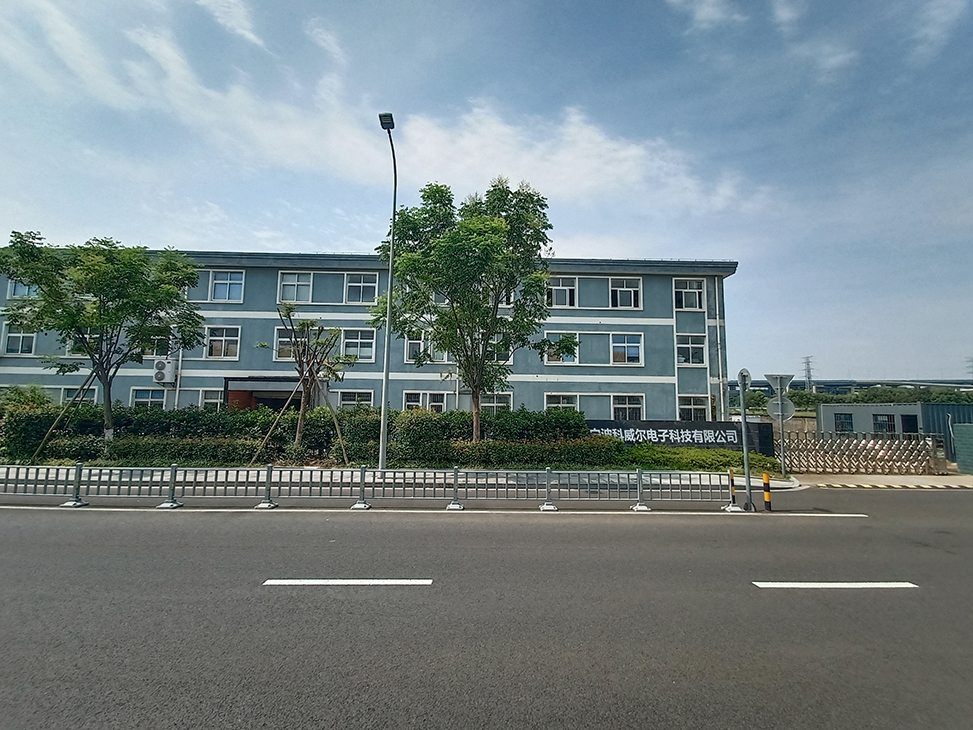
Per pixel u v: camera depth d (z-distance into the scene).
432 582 5.86
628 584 5.86
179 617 4.81
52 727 3.14
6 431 16.47
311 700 3.47
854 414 28.36
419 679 3.75
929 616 5.05
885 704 3.50
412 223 15.30
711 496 11.69
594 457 16.80
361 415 17.62
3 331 24.11
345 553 7.03
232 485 11.48
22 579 5.81
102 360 17.30
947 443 21.22
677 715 3.35
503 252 14.52
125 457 16.12
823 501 12.46
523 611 5.04
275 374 24.22
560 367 24.70
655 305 25.20
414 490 11.30
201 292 24.75
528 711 3.38
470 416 17.73
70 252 16.69
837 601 5.42
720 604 5.29
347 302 24.88
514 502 11.28
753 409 54.19
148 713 3.30
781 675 3.88
